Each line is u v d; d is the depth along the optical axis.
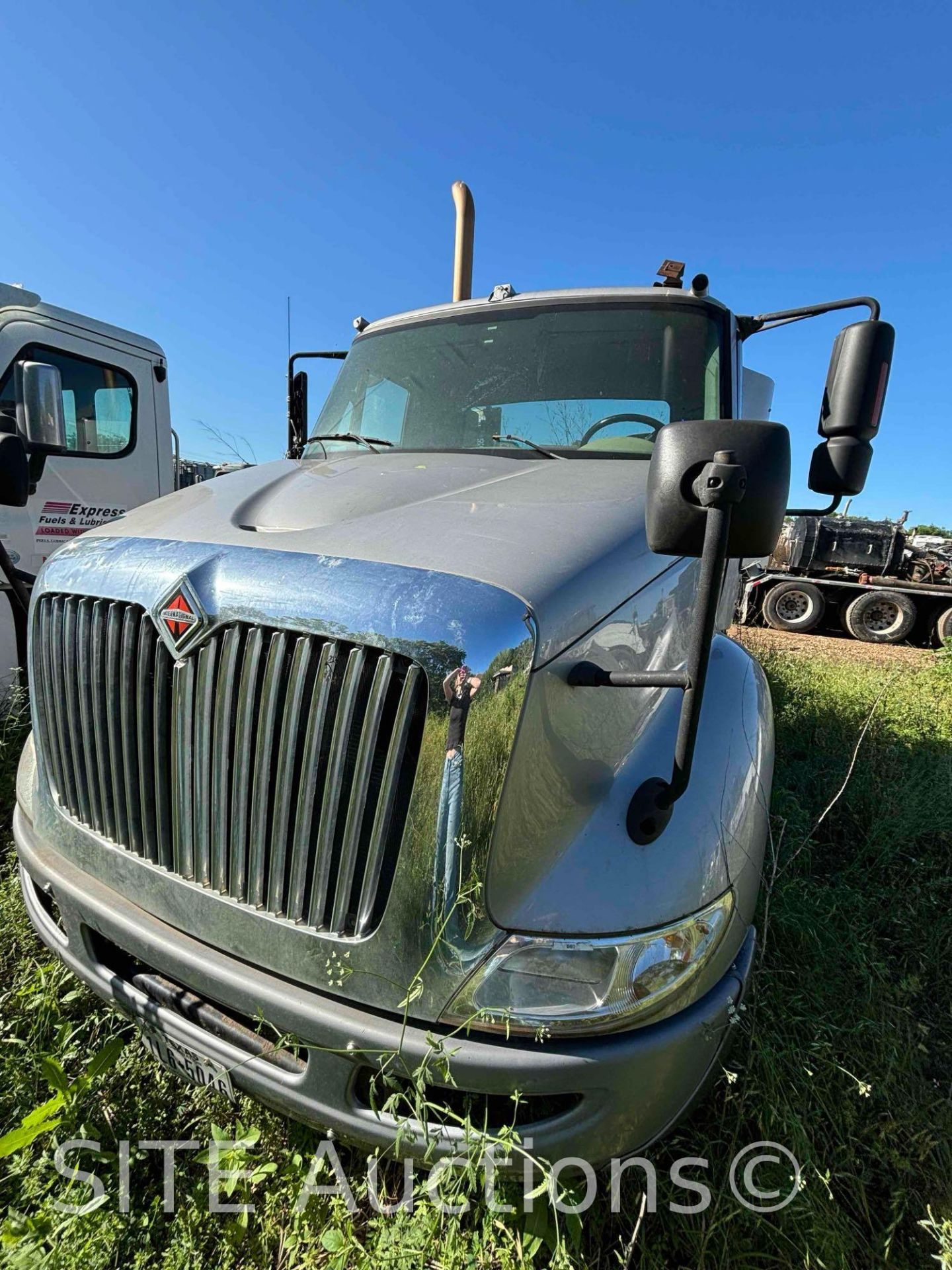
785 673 5.65
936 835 3.06
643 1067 1.24
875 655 10.24
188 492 2.03
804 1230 1.49
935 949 2.41
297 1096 1.36
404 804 1.23
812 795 3.42
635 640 1.58
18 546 4.50
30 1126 1.38
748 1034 1.71
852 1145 1.69
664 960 1.26
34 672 1.81
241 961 1.41
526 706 1.23
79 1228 1.46
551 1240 1.40
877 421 1.97
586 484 1.85
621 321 2.53
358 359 3.00
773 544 1.17
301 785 1.30
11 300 4.45
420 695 1.20
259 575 1.36
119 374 5.18
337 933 1.30
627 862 1.31
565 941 1.23
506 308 2.72
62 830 1.75
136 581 1.50
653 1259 1.44
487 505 1.63
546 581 1.33
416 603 1.22
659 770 1.48
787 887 2.40
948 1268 1.43
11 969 2.13
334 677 1.25
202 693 1.39
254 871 1.38
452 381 2.66
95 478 5.01
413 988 1.23
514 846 1.23
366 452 2.59
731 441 1.11
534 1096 1.26
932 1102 1.82
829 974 2.15
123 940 1.55
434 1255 1.37
